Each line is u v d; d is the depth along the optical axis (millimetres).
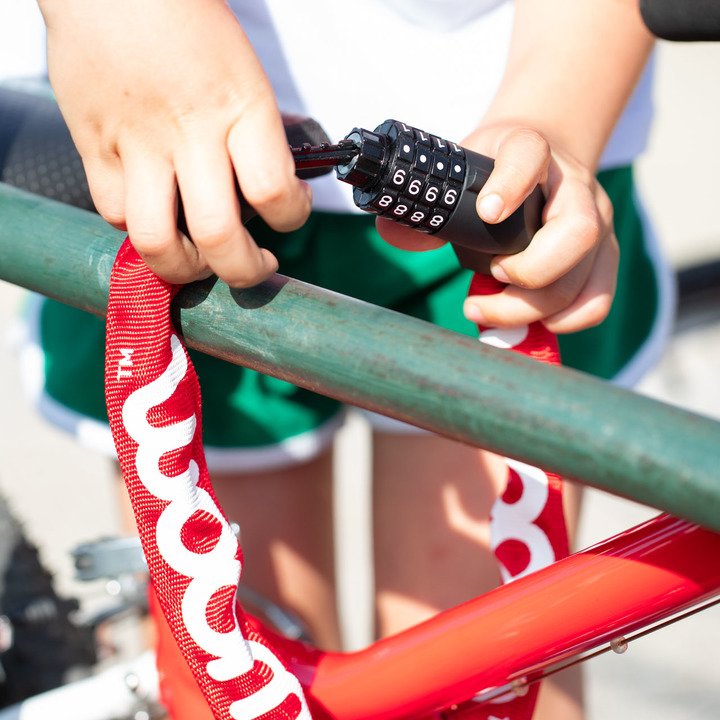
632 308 1409
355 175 725
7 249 779
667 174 3643
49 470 2600
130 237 707
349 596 2201
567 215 813
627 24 987
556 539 864
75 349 1370
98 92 733
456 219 756
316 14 1182
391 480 1354
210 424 1330
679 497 552
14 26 1185
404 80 1202
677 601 727
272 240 1271
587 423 570
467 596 1329
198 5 725
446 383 609
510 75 1005
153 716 1173
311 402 1344
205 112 710
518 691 832
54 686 1436
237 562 746
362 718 846
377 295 1295
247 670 745
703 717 1943
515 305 845
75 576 1257
